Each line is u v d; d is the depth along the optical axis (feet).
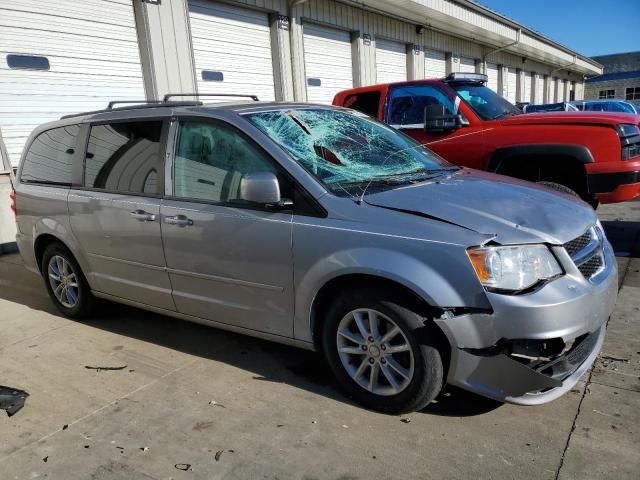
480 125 19.58
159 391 10.98
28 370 12.21
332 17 41.86
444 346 9.02
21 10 24.43
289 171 10.24
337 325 9.90
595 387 10.21
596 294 9.02
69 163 14.40
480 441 8.82
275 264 10.28
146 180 12.43
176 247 11.75
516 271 8.51
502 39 66.44
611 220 24.63
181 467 8.58
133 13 29.01
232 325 11.50
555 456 8.35
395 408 9.53
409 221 9.10
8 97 24.34
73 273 14.87
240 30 34.96
